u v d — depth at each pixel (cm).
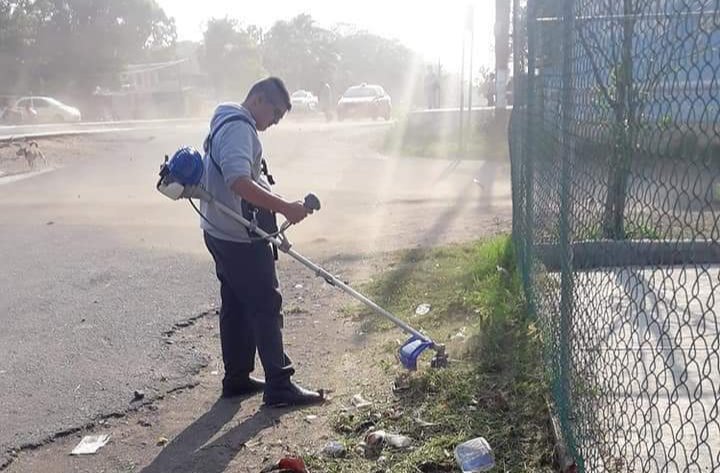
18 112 3969
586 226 311
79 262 865
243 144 432
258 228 444
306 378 506
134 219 1121
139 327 632
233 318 482
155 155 1995
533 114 526
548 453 368
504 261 687
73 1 6116
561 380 366
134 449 427
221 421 454
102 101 6084
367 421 425
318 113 4478
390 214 1085
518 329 512
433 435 402
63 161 1877
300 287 730
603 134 279
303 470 376
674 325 305
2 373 538
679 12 203
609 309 290
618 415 304
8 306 700
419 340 468
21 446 434
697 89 194
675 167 209
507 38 1812
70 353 576
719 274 215
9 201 1299
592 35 295
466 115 2131
